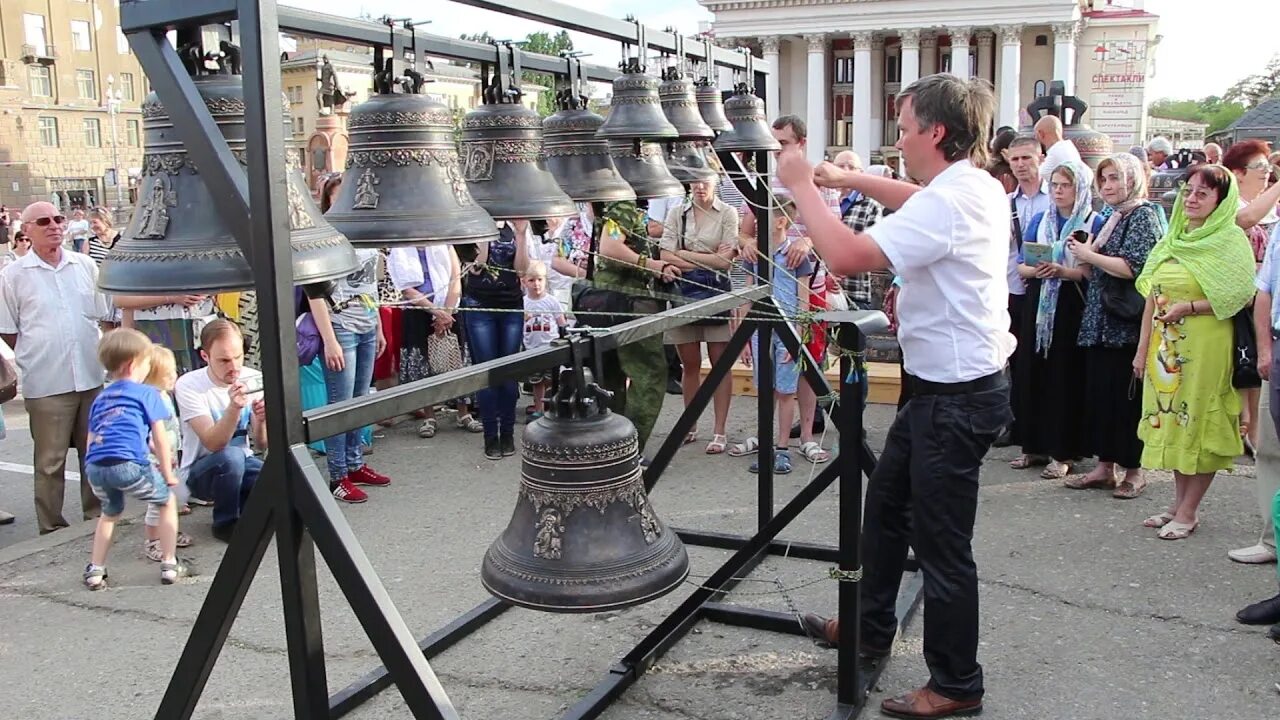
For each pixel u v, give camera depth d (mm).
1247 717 3277
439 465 6492
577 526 2506
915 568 4387
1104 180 5254
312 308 5625
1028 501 5406
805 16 53312
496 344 6520
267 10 1827
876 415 7254
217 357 5176
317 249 2072
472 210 2596
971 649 3244
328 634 4086
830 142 57438
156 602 4520
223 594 2105
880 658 3619
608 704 3461
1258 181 6367
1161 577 4367
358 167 2539
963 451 3107
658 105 3500
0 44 42688
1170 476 5770
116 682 3781
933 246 2908
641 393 5805
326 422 2053
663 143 4141
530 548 2518
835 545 4840
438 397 2318
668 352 8305
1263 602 3949
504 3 2705
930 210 2916
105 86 46469
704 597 3881
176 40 2082
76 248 12664
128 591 4645
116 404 4645
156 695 3682
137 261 2021
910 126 3035
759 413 4652
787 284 5578
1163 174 12914
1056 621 3988
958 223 2928
